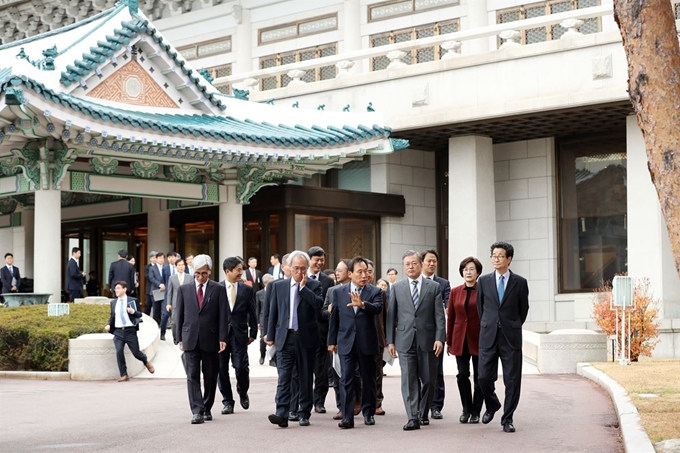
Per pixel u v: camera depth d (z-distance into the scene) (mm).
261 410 15336
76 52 26969
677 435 10805
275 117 31031
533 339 24969
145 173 29000
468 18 34875
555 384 18766
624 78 28609
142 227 34156
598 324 24047
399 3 36562
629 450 10031
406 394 13031
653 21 9789
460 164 33094
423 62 33156
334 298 13469
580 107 29438
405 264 13211
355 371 13883
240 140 27469
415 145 35344
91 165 28234
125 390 18750
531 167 33969
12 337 22562
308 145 28812
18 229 36375
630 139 30172
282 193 31609
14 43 29453
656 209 29562
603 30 32062
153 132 25844
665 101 9672
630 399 14078
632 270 29812
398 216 35031
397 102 32469
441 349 13055
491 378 12812
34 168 26531
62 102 23891
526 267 33875
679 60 9773
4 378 22016
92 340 21359
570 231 33406
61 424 13867
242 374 15031
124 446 11695
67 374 21500
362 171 35531
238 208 31219
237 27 40312
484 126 32062
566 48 29531
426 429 13000
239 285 15031
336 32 37906
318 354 14875
